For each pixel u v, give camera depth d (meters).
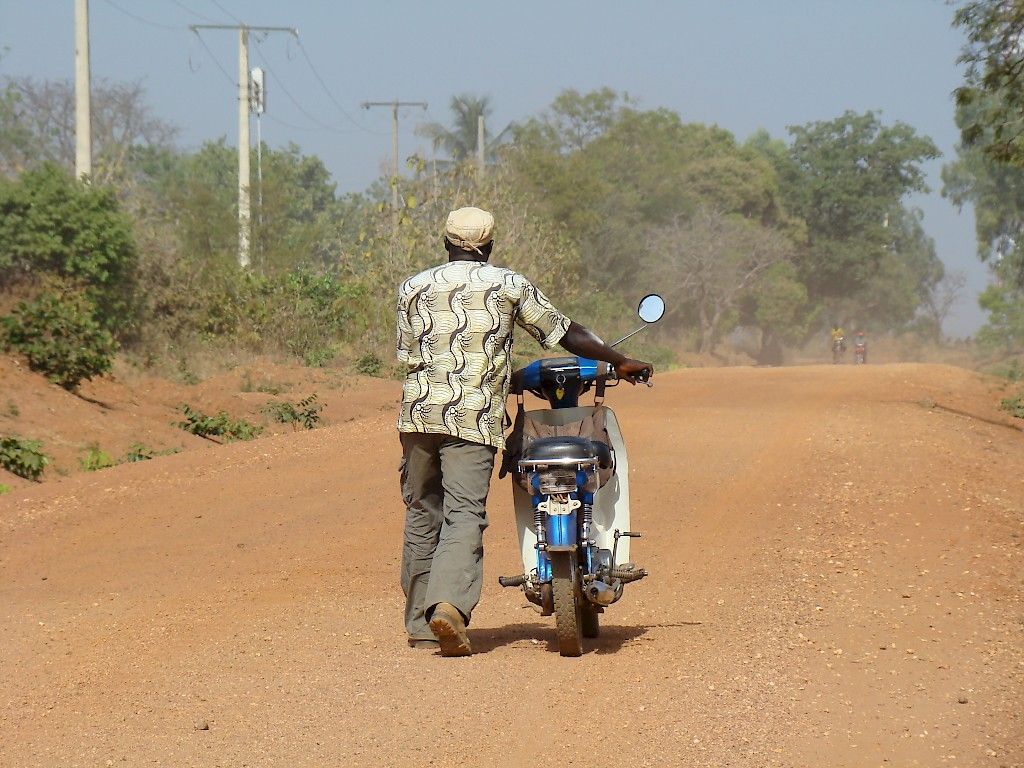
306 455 52.72
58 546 36.06
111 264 96.12
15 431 58.84
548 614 22.80
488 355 21.98
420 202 119.25
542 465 21.19
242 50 139.38
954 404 85.75
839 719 18.36
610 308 198.88
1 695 20.62
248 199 139.88
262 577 31.33
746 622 25.28
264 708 19.38
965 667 21.38
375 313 114.75
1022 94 77.12
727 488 43.66
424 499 22.94
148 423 67.56
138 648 23.81
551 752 17.08
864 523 36.78
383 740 17.67
